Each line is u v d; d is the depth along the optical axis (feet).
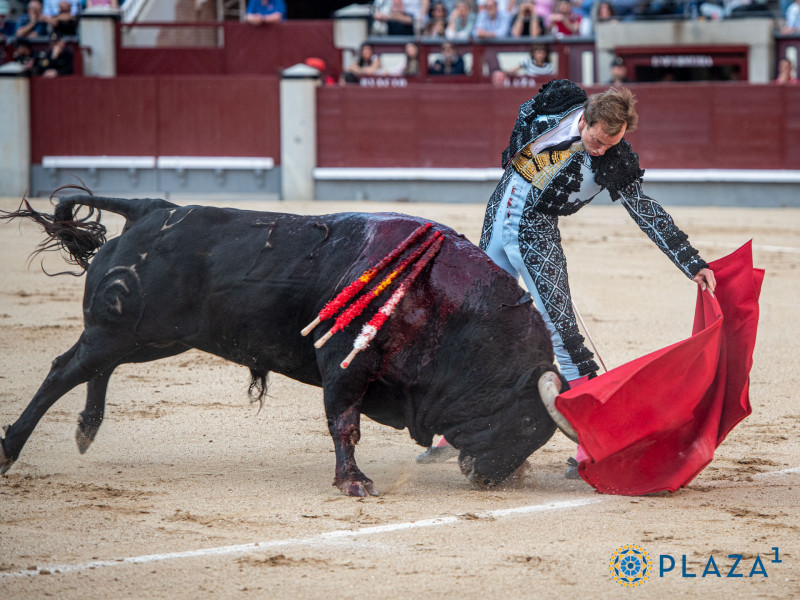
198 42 145.07
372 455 33.17
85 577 21.63
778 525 25.62
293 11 161.89
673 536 24.66
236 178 131.54
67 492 28.17
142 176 132.05
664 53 131.75
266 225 29.30
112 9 139.23
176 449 33.24
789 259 83.15
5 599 20.43
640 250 89.86
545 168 29.89
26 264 77.97
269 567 22.27
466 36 135.03
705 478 30.22
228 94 130.41
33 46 139.23
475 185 128.57
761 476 30.42
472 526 25.27
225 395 40.86
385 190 130.31
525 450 27.27
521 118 30.48
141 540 24.07
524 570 22.16
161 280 29.14
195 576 21.72
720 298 29.71
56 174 132.57
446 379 27.45
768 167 124.06
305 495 28.07
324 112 129.80
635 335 53.93
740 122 124.06
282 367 29.37
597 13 133.08
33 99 131.85
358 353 27.43
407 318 27.43
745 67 130.62
